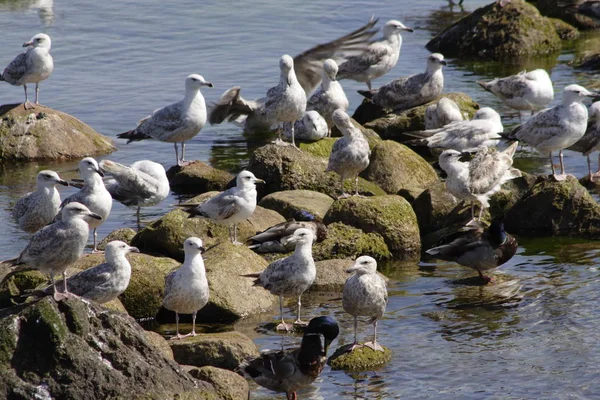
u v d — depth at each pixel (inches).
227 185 848.3
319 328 476.1
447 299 629.6
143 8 1632.6
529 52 1355.8
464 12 1599.4
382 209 729.6
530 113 1067.9
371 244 708.7
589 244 730.8
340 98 984.3
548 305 610.5
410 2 1679.4
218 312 605.9
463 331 575.5
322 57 846.5
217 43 1414.9
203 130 1082.1
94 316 472.7
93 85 1215.6
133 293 604.4
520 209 770.8
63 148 983.6
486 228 670.5
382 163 848.3
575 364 526.3
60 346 455.8
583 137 844.6
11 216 800.9
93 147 999.0
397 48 1078.4
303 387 497.0
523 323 584.7
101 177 709.3
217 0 1686.8
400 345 557.9
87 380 454.9
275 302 629.3
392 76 1248.2
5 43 1403.8
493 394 494.6
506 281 657.6
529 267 684.7
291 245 689.0
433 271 688.4
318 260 693.3
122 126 1061.8
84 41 1425.9
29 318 462.9
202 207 681.0
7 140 975.6
